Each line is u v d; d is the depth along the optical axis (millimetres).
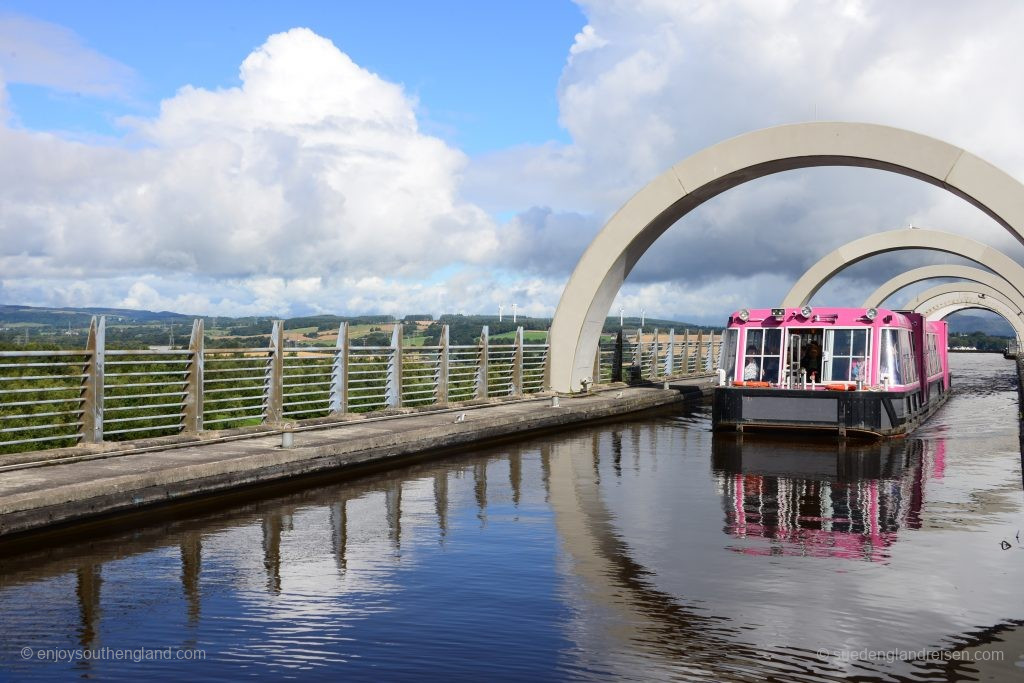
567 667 6410
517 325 28531
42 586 8336
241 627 7230
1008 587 8430
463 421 19125
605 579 8641
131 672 6293
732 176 26109
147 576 8688
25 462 12188
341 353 19359
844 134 24047
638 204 26766
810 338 21703
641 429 22750
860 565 9219
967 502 12750
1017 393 40031
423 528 10867
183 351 15406
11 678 6176
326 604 7824
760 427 20984
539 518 11508
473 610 7676
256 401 22094
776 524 11227
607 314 29391
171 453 13812
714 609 7742
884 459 17219
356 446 15484
